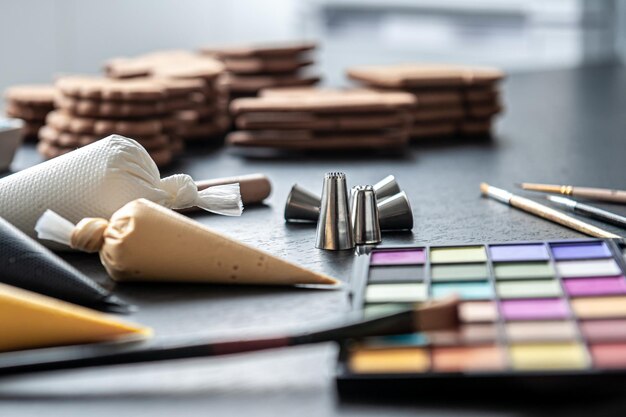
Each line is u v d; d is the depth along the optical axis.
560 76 2.68
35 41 2.30
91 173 1.00
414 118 1.74
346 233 1.02
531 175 1.42
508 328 0.74
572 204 1.17
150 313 0.84
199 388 0.69
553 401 0.65
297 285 0.90
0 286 0.77
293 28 3.21
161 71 1.70
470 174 1.44
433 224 1.13
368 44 3.30
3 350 0.75
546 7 3.13
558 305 0.78
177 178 1.08
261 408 0.66
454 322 0.72
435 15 3.24
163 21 2.60
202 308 0.85
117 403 0.68
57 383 0.71
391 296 0.83
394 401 0.66
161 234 0.89
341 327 0.71
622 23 3.07
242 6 2.88
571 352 0.69
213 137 1.77
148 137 1.47
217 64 1.80
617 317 0.75
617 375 0.65
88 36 2.41
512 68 3.19
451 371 0.66
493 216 1.16
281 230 1.11
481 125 1.79
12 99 1.71
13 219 1.00
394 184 1.13
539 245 0.94
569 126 1.87
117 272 0.91
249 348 0.71
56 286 0.84
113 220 0.93
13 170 1.44
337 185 1.03
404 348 0.70
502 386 0.66
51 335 0.75
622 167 1.47
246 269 0.90
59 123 1.49
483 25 3.21
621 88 2.42
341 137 1.61
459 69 1.87
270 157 1.59
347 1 3.31
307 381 0.70
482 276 0.87
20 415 0.66
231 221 1.15
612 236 1.01
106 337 0.76
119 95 1.45
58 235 0.94
